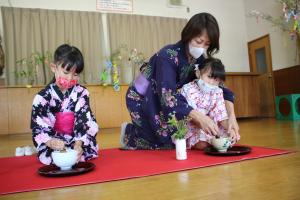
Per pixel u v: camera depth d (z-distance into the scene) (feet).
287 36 18.25
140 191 3.17
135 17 19.81
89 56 18.61
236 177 3.54
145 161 4.87
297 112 15.15
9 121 14.24
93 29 18.85
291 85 17.22
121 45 19.25
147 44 19.98
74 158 4.18
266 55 20.52
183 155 4.88
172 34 20.66
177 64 5.62
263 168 3.94
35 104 4.95
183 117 5.12
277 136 7.96
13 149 8.51
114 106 15.89
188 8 21.44
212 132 5.01
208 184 3.30
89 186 3.48
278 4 18.89
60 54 4.72
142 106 6.07
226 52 22.12
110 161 5.02
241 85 18.93
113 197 3.00
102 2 19.34
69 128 5.12
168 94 5.26
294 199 2.65
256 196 2.79
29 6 17.75
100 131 13.91
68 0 18.63
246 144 6.64
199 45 5.20
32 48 17.42
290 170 3.74
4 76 16.85
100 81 18.63
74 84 5.05
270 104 19.06
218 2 22.29
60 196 3.13
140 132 6.33
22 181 3.81
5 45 16.97
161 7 20.81
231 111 5.96
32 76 16.92
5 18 17.02
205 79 5.62
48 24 17.83
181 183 3.40
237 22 22.65
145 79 6.01
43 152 4.95
